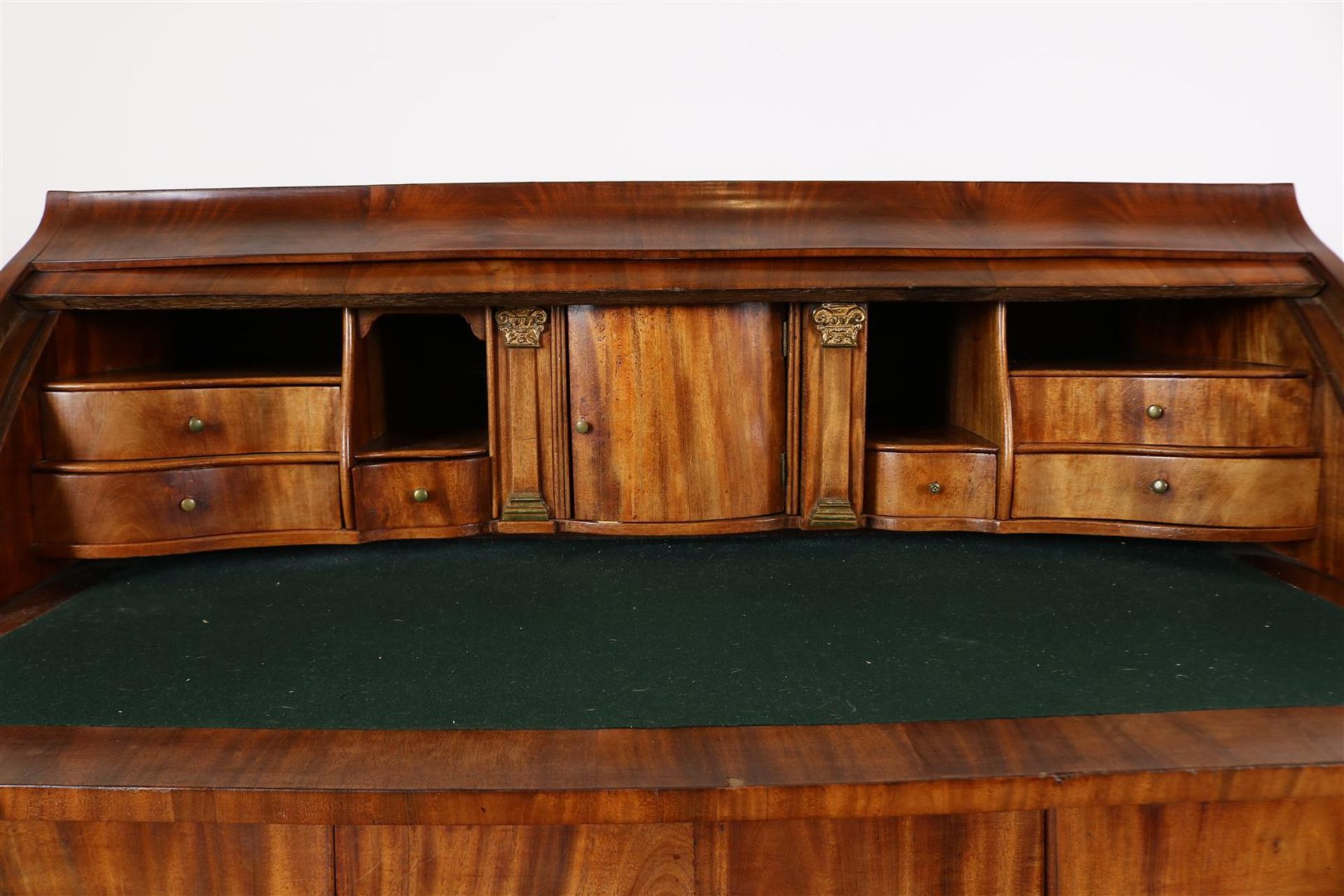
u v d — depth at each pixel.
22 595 1.70
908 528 1.89
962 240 1.85
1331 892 1.16
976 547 2.00
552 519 1.88
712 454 1.85
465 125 2.21
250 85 2.18
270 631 1.51
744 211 1.88
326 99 2.19
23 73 2.15
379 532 1.83
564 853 1.12
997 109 2.23
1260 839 1.15
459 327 2.32
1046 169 2.25
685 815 1.06
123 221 1.86
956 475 1.87
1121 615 1.57
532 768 1.09
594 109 2.22
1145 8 2.18
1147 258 1.81
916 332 2.34
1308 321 1.80
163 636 1.49
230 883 1.13
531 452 1.86
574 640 1.47
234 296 1.73
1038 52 2.20
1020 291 1.78
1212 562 1.88
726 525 1.87
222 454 1.79
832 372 1.84
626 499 1.86
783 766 1.09
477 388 2.35
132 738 1.15
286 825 1.11
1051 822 1.13
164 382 1.75
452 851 1.12
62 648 1.44
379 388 2.01
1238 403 1.78
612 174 2.24
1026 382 1.84
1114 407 1.83
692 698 1.25
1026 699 1.24
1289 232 1.90
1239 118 2.21
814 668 1.35
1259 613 1.58
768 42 2.20
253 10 2.15
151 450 1.75
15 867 1.12
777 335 1.85
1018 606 1.62
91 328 1.88
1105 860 1.14
